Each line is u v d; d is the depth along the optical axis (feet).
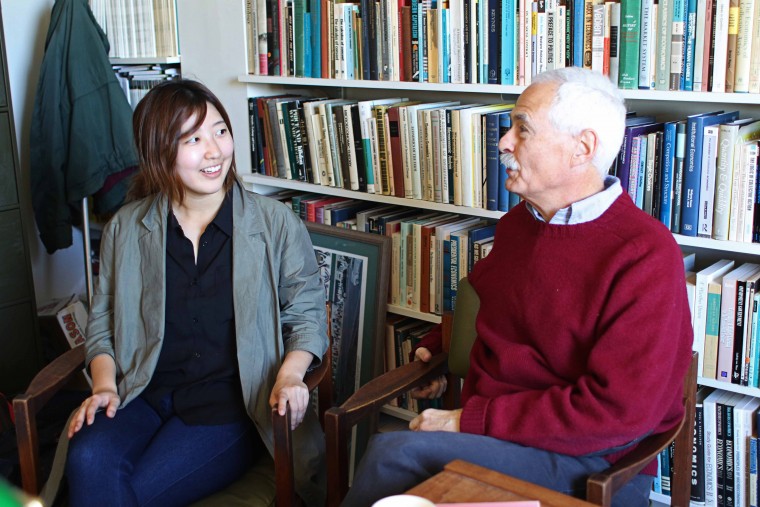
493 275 6.03
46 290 12.02
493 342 5.85
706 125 6.45
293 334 6.60
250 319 6.41
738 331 6.68
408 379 6.38
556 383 5.54
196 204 6.48
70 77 9.98
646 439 5.29
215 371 6.50
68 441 6.31
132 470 5.99
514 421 5.33
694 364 6.03
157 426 6.47
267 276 6.62
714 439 7.05
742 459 6.95
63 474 6.33
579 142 5.32
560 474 5.21
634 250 5.19
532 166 5.43
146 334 6.55
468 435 5.40
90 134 10.02
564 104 5.27
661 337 5.03
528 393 5.41
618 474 4.78
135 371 6.50
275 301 6.59
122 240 6.61
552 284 5.48
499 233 6.15
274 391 6.06
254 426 6.55
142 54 10.44
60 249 11.18
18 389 10.39
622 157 6.80
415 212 8.89
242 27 9.14
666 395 5.21
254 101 9.24
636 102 7.75
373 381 6.34
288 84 9.73
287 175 9.18
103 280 6.82
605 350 5.11
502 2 7.17
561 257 5.46
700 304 6.82
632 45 6.59
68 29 10.02
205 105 6.25
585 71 5.43
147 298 6.53
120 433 6.13
